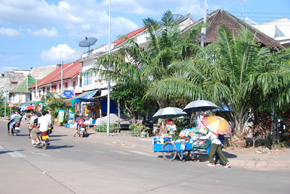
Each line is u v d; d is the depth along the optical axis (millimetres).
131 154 12922
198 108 12695
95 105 29859
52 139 18453
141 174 8469
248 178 8641
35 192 6109
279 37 28219
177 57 17516
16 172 7984
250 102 14305
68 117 31219
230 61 13914
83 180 7289
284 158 12094
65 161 10125
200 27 17297
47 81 50625
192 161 11617
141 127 19922
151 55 18344
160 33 18031
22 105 55469
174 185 7262
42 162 9672
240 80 13672
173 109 12281
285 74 12344
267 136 14820
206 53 15281
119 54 19312
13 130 20656
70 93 34344
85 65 37375
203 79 14242
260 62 13516
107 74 19250
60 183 6895
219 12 24719
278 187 7473
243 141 14352
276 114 15016
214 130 10438
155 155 12953
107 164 9914
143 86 19219
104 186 6789
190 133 11891
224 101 14531
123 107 21266
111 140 18125
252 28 25750
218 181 8031
